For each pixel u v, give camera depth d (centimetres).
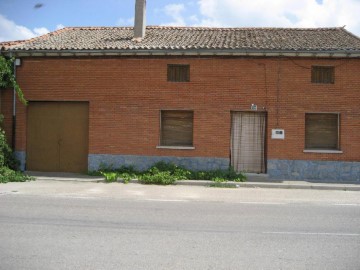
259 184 1380
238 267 544
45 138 1605
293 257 593
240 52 1478
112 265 542
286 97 1495
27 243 639
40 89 1584
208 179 1458
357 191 1330
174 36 1772
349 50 1436
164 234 709
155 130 1536
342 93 1484
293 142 1496
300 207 1013
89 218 829
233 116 1538
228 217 869
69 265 540
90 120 1564
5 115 1608
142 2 1753
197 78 1520
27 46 1591
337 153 1488
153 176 1409
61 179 1441
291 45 1528
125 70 1547
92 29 2003
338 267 551
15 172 1488
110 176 1434
